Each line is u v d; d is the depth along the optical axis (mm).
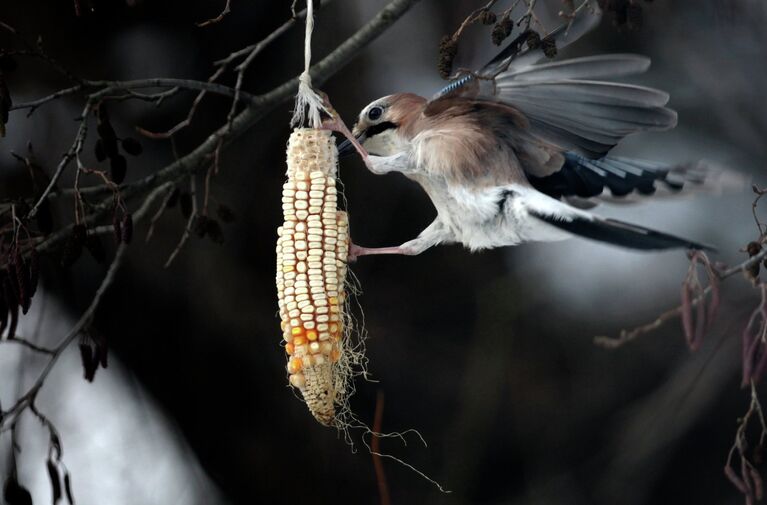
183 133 7809
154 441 7863
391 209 7875
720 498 7961
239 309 7805
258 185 7820
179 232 7793
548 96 7297
